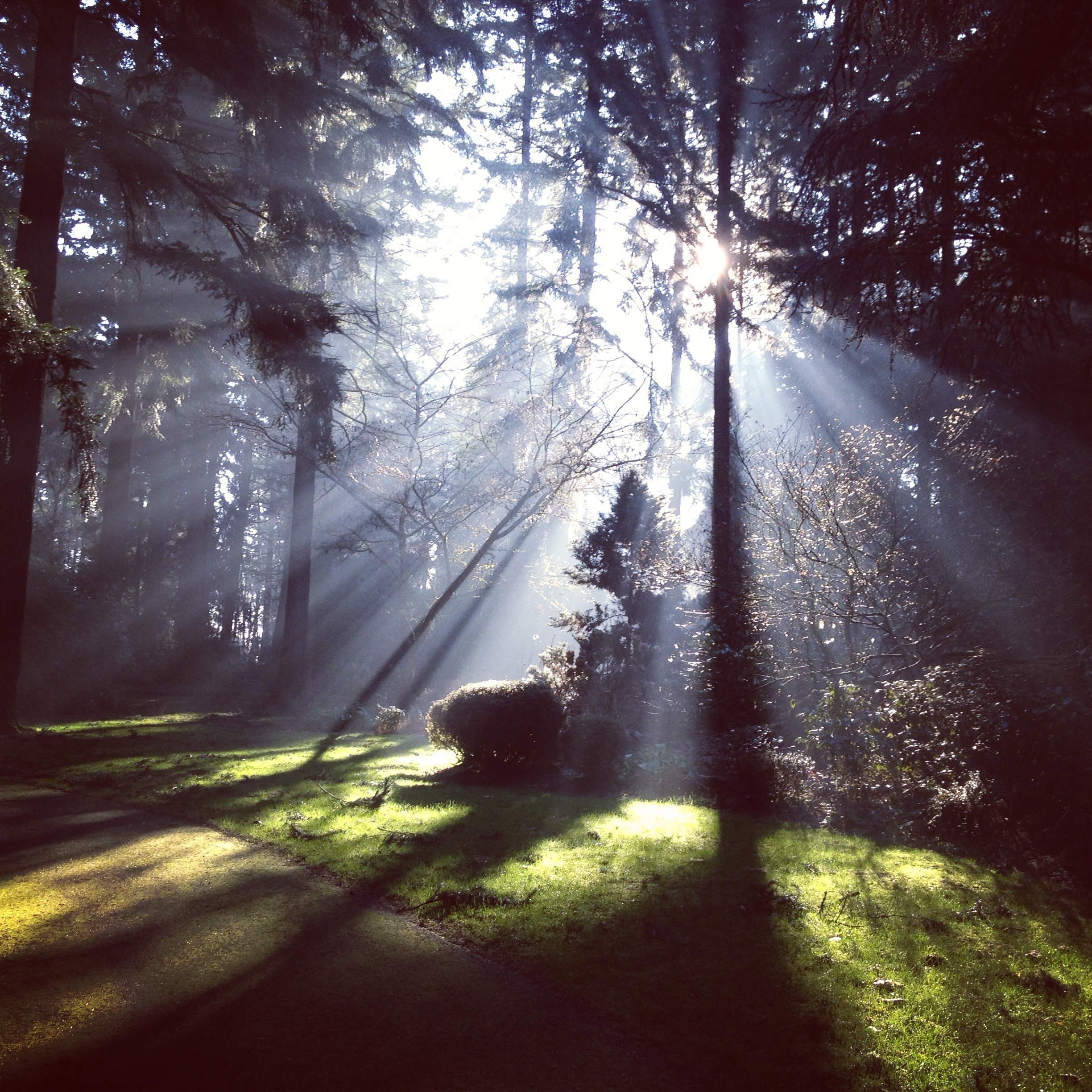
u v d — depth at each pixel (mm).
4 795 9633
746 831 8016
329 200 18156
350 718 19422
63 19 15008
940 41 6672
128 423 27203
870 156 6910
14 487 14797
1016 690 8266
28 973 4348
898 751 9219
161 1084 3293
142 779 10500
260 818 8141
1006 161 6340
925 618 10266
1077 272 6652
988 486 10750
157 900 5582
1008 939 5047
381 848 6941
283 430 22328
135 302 22781
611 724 11562
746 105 18094
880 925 5227
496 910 5320
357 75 23016
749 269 16688
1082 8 5434
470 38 19109
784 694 11898
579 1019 3914
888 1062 3488
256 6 17172
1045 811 7797
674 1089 3314
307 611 22734
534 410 22281
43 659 21625
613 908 5391
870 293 7574
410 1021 3867
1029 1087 3307
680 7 18391
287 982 4277
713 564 14109
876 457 11477
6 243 19625
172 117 18375
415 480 22547
